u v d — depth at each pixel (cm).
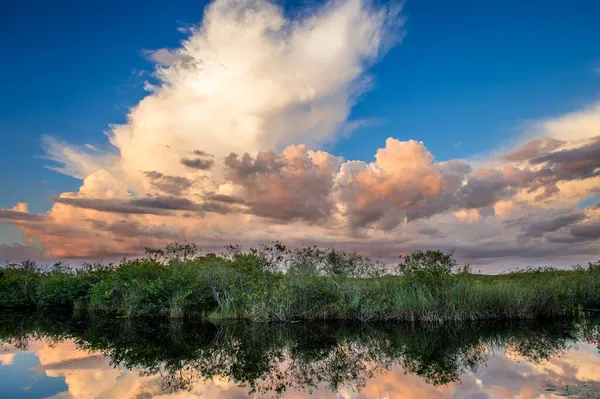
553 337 1597
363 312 1877
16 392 933
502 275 2630
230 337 1650
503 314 1892
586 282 2250
